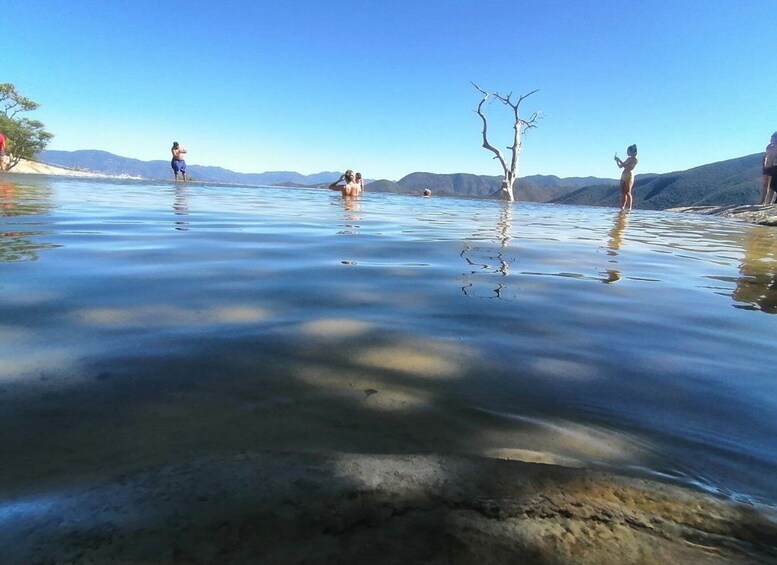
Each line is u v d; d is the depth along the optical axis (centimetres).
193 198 996
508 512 78
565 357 162
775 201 1256
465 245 425
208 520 72
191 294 217
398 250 379
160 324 173
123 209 631
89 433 100
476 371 146
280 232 463
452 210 1101
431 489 84
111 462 89
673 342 182
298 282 252
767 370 156
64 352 143
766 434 116
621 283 288
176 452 94
